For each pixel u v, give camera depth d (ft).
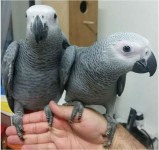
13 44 0.96
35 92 0.97
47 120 0.99
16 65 0.96
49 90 0.98
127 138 1.08
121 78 0.93
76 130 0.99
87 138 1.01
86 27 1.73
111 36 0.85
